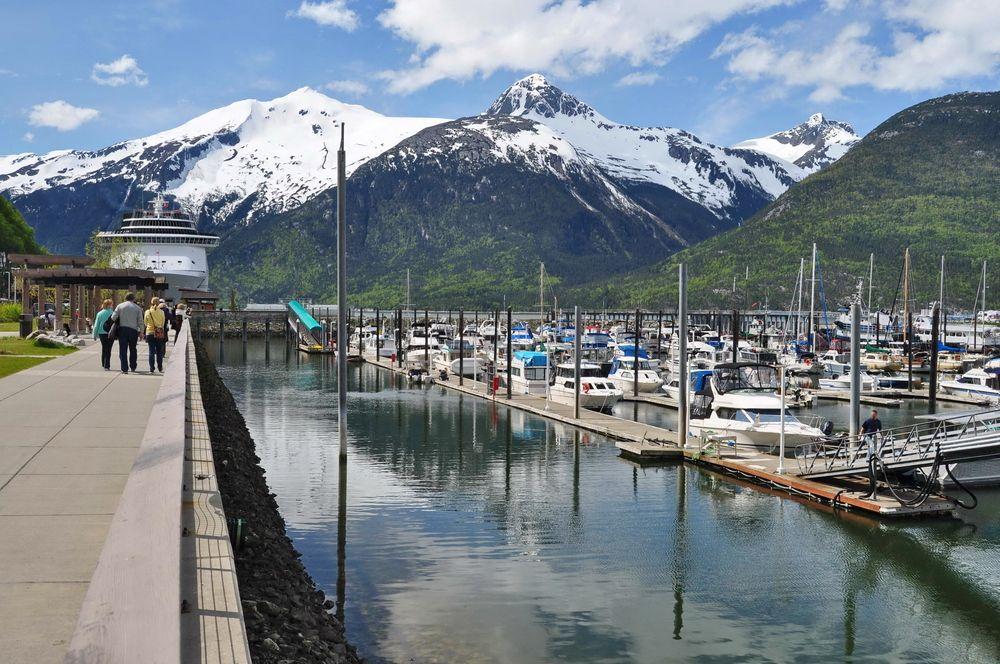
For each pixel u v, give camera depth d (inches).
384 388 3233.3
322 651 558.9
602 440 1957.4
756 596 917.8
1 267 4431.6
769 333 6417.3
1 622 303.4
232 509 878.4
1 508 462.0
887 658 771.4
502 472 1563.7
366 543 1068.5
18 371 1280.8
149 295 2709.2
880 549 1093.1
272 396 2920.8
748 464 1539.1
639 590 924.0
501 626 800.9
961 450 1254.9
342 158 1489.9
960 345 5083.7
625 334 6161.4
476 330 6648.6
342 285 1518.2
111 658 184.9
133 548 253.3
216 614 383.2
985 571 1015.0
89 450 634.2
